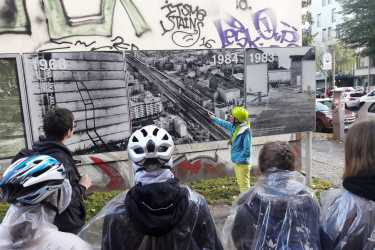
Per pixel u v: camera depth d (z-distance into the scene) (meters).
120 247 1.82
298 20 7.39
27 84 5.44
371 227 1.96
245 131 5.36
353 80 59.25
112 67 5.89
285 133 6.82
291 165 2.22
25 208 1.68
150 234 1.76
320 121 14.57
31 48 5.65
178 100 6.45
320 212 2.18
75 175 2.60
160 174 1.88
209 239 1.92
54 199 1.76
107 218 1.86
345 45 40.41
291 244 2.04
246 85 6.67
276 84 6.74
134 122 6.12
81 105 5.72
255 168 7.33
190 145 6.66
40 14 5.66
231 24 6.85
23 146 5.51
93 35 5.99
